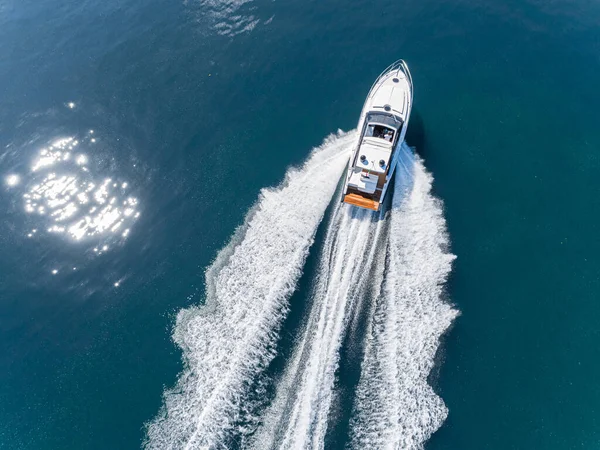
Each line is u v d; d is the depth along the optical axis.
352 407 19.69
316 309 22.03
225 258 24.45
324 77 30.77
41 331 23.31
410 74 30.08
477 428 19.83
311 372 20.42
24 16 36.28
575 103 28.75
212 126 29.36
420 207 25.28
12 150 29.16
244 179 27.09
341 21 33.28
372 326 21.55
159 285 24.12
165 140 29.02
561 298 22.86
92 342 22.84
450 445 19.45
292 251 23.83
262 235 24.77
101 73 32.34
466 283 23.27
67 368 22.23
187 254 24.94
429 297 22.61
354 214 24.84
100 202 26.98
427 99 29.28
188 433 19.84
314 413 19.55
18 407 21.38
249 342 21.33
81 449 20.30
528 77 29.89
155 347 22.36
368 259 23.42
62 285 24.52
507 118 28.34
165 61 32.50
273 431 19.42
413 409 19.80
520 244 24.38
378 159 24.12
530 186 26.06
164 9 35.38
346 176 25.97
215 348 21.70
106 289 24.27
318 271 23.12
